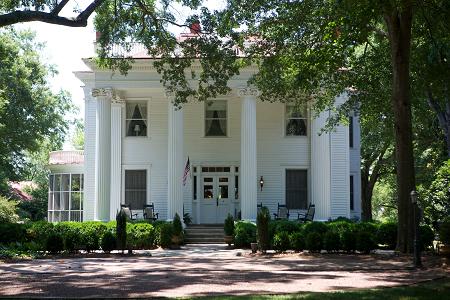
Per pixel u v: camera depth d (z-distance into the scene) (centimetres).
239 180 3125
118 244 2175
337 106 3028
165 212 3097
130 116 3158
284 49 2114
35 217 5050
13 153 4809
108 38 2109
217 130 3166
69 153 3622
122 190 3116
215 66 2070
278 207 3016
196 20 2030
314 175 2955
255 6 1956
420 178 3278
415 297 1070
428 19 1873
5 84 4012
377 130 3594
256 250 2180
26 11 1468
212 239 2791
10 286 1254
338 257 1956
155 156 3122
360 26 1484
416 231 1622
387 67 2367
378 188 6631
